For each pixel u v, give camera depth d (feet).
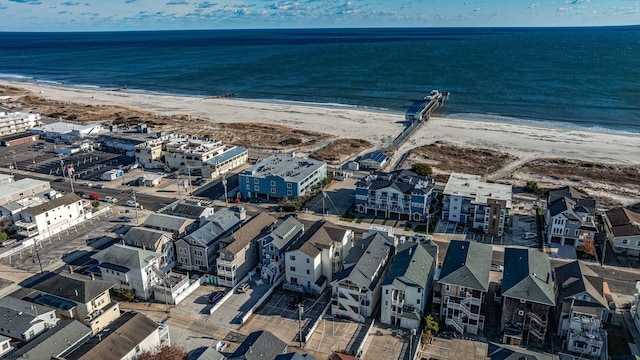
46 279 276.21
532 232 363.76
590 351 233.76
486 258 277.85
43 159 566.36
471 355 237.45
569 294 246.06
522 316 244.42
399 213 391.86
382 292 260.21
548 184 465.06
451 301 253.03
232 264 293.64
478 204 361.71
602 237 357.20
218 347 240.73
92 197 442.50
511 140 612.29
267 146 608.60
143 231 320.50
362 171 508.12
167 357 216.13
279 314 272.92
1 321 242.17
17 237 366.22
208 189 464.65
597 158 540.52
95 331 251.80
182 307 279.69
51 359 213.46
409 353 238.68
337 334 254.06
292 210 410.11
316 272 289.94
